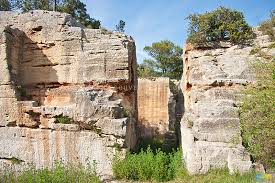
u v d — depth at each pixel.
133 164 12.56
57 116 14.07
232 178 10.40
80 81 15.80
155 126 29.30
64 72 16.09
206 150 11.78
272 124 9.29
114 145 13.33
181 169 12.28
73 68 16.02
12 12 17.00
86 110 13.74
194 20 20.39
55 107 14.14
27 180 10.62
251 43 19.61
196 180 11.16
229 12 20.11
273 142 9.63
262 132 9.43
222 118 12.33
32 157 14.05
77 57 16.00
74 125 13.75
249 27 19.95
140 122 29.08
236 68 16.72
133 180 12.26
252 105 10.16
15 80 15.29
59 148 13.83
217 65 17.34
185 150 13.09
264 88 10.22
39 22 16.61
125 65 15.54
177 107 25.73
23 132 14.29
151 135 25.31
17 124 14.45
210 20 20.16
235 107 12.62
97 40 16.33
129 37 17.67
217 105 12.98
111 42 15.77
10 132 14.40
